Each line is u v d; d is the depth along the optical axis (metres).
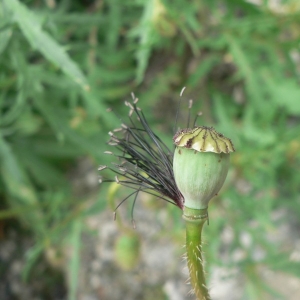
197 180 0.10
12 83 0.19
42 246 0.20
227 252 0.22
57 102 0.21
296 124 0.25
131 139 0.21
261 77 0.22
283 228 0.23
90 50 0.23
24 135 0.22
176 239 0.21
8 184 0.22
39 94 0.19
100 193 0.21
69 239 0.21
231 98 0.25
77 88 0.20
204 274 0.11
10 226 0.25
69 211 0.23
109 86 0.24
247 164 0.21
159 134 0.21
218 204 0.21
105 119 0.21
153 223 0.23
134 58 0.24
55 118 0.20
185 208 0.10
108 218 0.24
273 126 0.24
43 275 0.24
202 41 0.23
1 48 0.16
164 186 0.12
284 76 0.24
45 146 0.23
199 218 0.10
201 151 0.10
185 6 0.21
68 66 0.16
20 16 0.16
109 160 0.20
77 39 0.24
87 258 0.24
